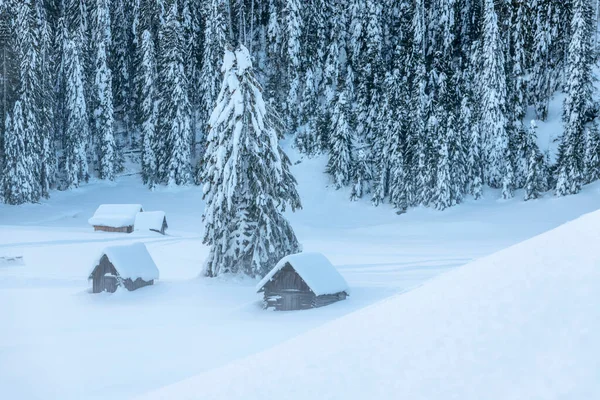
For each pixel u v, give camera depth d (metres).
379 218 59.56
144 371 11.20
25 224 52.84
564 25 63.84
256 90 24.92
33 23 65.12
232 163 24.59
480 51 63.56
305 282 19.84
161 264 33.47
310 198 64.44
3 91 62.69
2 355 13.39
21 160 60.06
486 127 60.31
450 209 57.66
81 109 66.38
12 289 25.45
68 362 12.36
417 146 60.03
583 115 57.69
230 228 25.42
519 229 48.12
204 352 12.62
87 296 23.70
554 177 57.28
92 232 47.06
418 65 63.97
